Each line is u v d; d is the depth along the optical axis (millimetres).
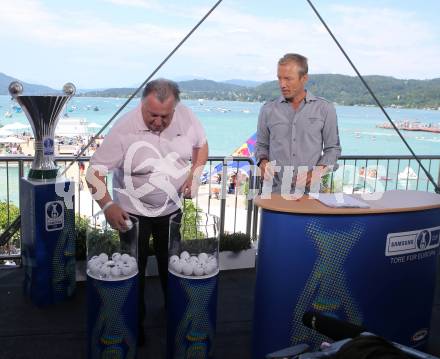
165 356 3053
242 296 4098
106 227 2643
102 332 2562
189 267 2564
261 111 3920
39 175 3725
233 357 3088
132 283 2572
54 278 3807
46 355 3043
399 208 2707
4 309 3721
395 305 2834
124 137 2859
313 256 2586
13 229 4422
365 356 1253
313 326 1752
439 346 3307
